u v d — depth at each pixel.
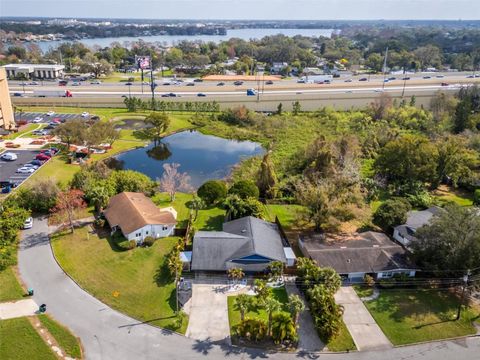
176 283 53.50
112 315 50.09
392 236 70.19
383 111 144.75
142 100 153.62
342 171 75.94
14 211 65.19
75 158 102.06
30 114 139.50
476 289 55.75
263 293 50.66
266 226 67.31
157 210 72.25
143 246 63.91
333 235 67.12
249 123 139.62
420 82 198.38
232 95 165.50
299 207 78.69
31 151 104.62
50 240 64.94
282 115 148.25
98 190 72.25
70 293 53.56
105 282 55.78
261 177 83.94
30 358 43.41
